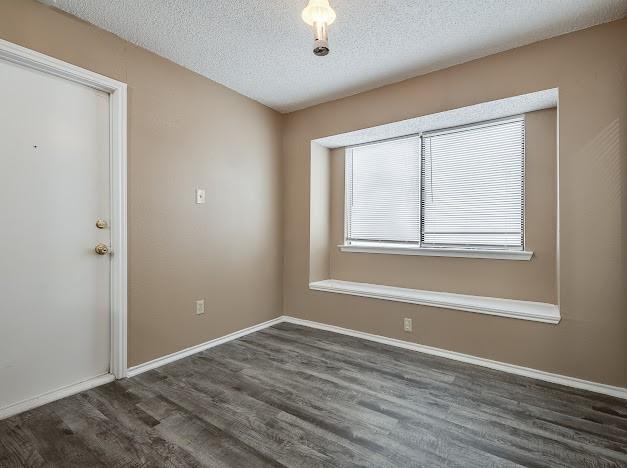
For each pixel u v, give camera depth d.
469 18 2.02
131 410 1.86
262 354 2.70
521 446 1.58
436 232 3.13
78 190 2.08
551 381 2.21
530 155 2.66
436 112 2.68
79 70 2.00
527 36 2.21
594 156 2.08
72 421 1.75
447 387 2.15
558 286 2.27
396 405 1.93
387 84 2.94
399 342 2.88
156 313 2.45
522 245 2.71
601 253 2.06
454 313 2.61
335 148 3.77
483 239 2.88
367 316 3.07
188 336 2.68
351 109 3.17
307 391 2.09
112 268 2.22
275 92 3.11
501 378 2.27
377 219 3.51
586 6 1.90
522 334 2.33
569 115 2.15
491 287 2.80
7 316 1.81
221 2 1.88
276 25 2.10
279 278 3.64
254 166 3.30
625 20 2.01
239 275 3.14
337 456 1.50
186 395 2.03
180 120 2.60
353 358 2.62
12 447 1.55
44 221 1.94
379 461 1.47
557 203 2.34
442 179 3.10
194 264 2.72
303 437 1.64
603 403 1.95
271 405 1.93
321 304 3.39
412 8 1.92
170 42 2.29
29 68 1.86
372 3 1.88
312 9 1.54
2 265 1.79
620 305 2.02
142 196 2.35
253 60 2.53
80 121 2.08
